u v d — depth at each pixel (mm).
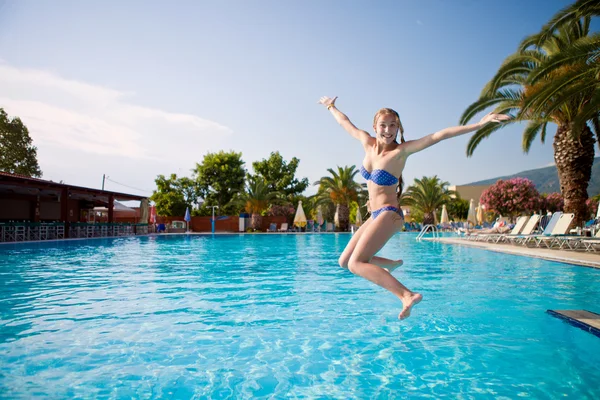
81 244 15945
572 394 2219
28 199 21969
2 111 29297
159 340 3211
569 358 2793
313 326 3631
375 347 3041
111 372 2539
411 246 15328
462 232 21609
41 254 11383
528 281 6285
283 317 3969
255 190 35719
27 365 2652
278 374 2523
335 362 2734
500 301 4715
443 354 2883
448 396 2203
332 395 2227
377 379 2449
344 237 25438
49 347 3023
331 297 5027
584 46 9508
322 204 38688
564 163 13523
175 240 20922
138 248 14422
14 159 29656
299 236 27266
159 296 5109
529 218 14867
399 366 2660
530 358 2801
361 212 32656
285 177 44031
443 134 2400
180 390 2275
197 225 36375
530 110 13383
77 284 6094
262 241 20266
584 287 5695
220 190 41156
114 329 3527
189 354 2883
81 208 26734
